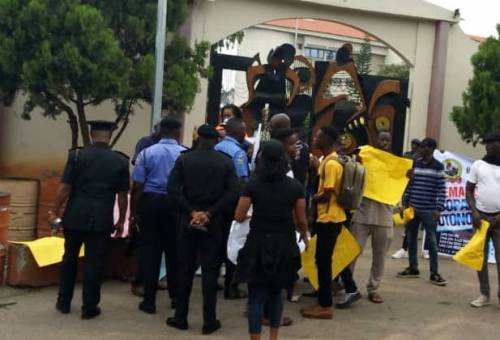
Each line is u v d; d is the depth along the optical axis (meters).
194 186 6.14
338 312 7.13
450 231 10.83
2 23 9.89
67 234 6.48
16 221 9.19
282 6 14.20
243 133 7.30
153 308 6.75
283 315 6.88
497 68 13.16
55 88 9.95
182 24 11.98
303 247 7.05
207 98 13.74
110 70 10.01
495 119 12.94
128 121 12.69
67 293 6.59
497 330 6.71
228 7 13.84
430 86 15.18
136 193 6.68
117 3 10.82
